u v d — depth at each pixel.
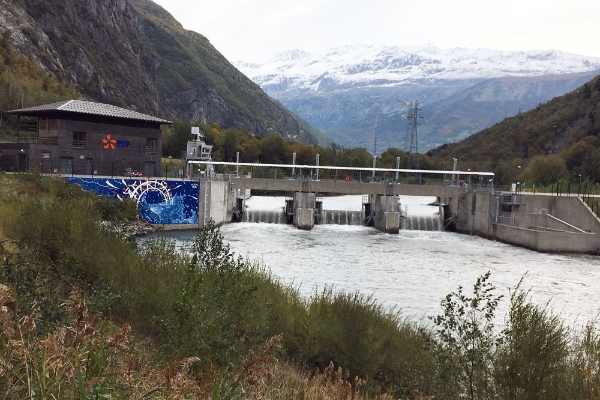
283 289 21.97
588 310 34.72
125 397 5.56
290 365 14.52
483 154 186.75
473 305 14.39
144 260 18.50
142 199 65.38
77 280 14.67
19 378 4.86
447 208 90.69
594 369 12.94
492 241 73.75
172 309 13.52
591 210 67.06
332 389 9.82
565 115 170.75
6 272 10.30
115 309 13.91
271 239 64.25
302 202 79.56
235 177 84.06
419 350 16.88
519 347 12.79
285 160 171.12
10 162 68.19
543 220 71.44
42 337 7.03
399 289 38.41
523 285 42.44
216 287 13.82
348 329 16.64
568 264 54.19
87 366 5.30
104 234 21.39
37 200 28.55
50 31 188.12
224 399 6.28
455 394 13.18
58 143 68.25
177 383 5.57
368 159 176.00
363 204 93.00
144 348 11.05
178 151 151.62
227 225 78.06
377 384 15.51
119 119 72.94
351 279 41.38
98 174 71.69
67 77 177.62
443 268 49.19
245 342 12.94
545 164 119.06
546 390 12.13
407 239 72.12
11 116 103.06
